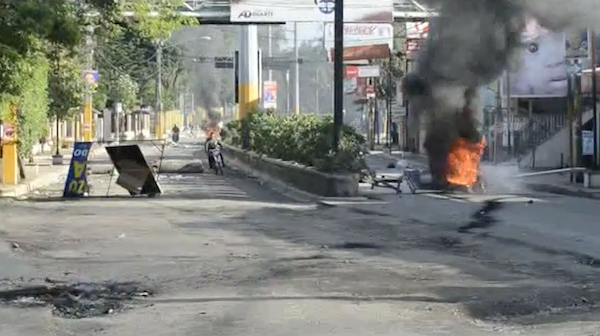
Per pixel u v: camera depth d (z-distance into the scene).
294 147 38.03
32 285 14.55
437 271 15.66
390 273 15.45
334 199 31.23
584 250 18.23
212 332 11.02
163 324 11.57
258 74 61.31
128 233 21.61
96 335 10.99
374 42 62.69
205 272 15.74
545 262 16.70
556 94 46.31
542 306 12.59
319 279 14.88
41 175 45.69
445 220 24.31
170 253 18.14
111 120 109.31
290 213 26.75
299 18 48.38
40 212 26.86
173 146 98.12
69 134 97.31
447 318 11.80
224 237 20.83
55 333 11.12
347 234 21.39
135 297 13.57
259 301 13.02
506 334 10.80
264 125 49.66
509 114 49.50
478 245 19.16
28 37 28.77
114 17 34.66
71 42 30.00
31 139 41.31
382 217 25.34
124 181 33.62
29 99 39.22
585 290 13.77
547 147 47.16
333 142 33.62
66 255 17.89
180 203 30.22
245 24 50.09
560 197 32.03
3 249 18.66
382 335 10.76
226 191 36.50
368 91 80.56
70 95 52.38
